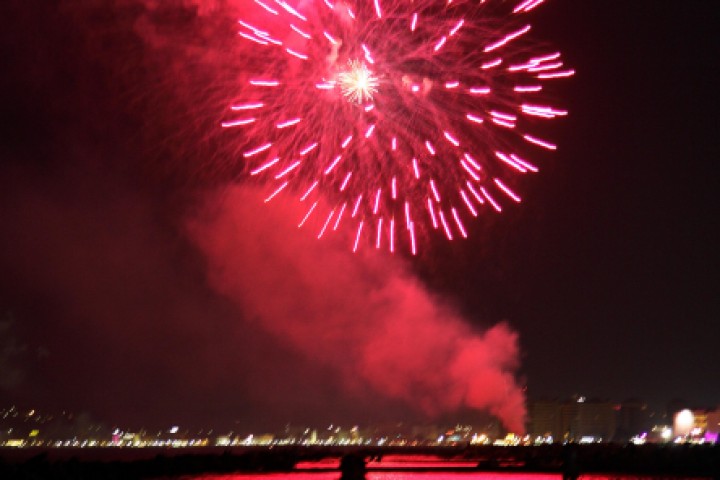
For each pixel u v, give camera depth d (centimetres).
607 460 8194
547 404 14875
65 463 6781
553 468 7869
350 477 2659
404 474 7188
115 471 7075
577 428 14712
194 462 7744
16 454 18100
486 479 6538
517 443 12219
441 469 7925
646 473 7181
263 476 7088
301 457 9350
